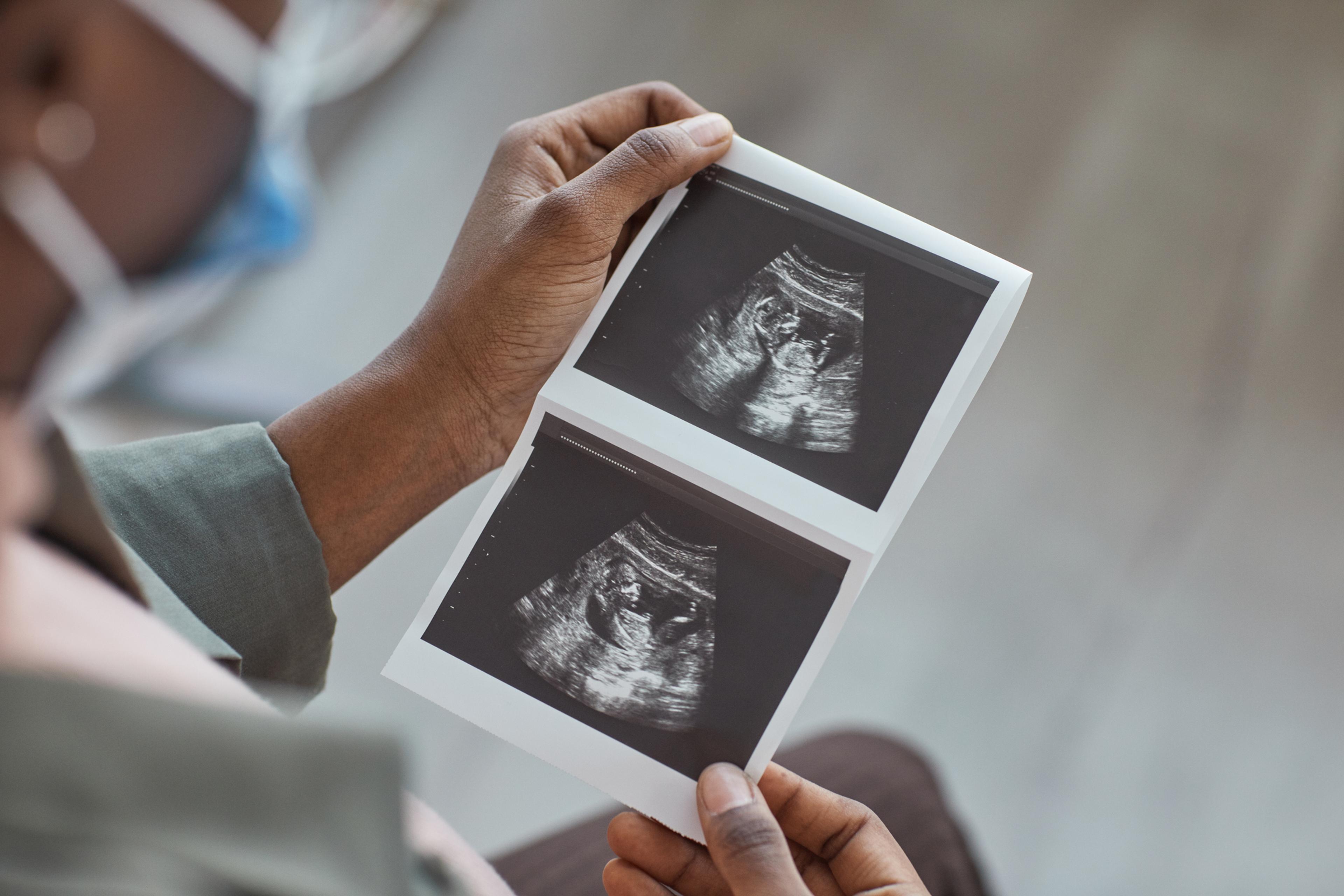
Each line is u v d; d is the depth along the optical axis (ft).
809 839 2.16
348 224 5.43
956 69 6.26
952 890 2.75
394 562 4.66
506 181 2.58
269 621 2.24
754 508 2.12
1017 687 4.77
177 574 2.09
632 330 2.26
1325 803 4.58
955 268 2.27
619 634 2.09
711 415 2.20
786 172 2.38
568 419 2.18
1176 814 4.53
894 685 4.75
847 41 6.27
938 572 4.99
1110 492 5.21
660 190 2.38
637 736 2.05
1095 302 5.69
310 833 0.91
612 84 6.01
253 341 5.07
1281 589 5.04
